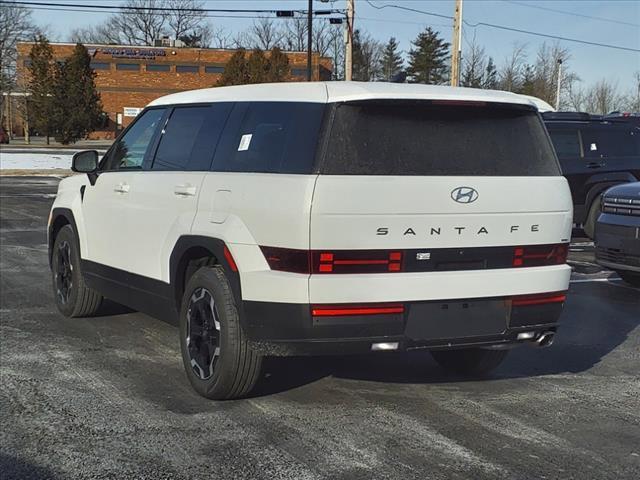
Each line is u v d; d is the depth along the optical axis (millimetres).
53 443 3922
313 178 3963
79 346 5836
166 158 5277
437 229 4152
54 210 6887
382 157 4105
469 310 4297
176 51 62469
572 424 4438
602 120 12508
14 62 59781
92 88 44875
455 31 27094
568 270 4641
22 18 60344
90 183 6234
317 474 3619
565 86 53062
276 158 4250
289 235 3994
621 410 4727
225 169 4594
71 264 6586
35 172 27125
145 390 4816
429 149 4230
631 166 12391
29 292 7887
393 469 3701
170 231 4941
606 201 8609
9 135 56906
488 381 5305
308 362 5613
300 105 4262
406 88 4320
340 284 3965
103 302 6848
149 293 5309
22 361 5395
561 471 3742
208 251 4699
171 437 4043
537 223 4461
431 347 4203
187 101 5316
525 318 4461
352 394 4883
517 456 3916
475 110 4422
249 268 4195
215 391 4516
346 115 4105
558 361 5922
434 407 4672
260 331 4172
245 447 3932
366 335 4062
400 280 4070
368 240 4012
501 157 4426
